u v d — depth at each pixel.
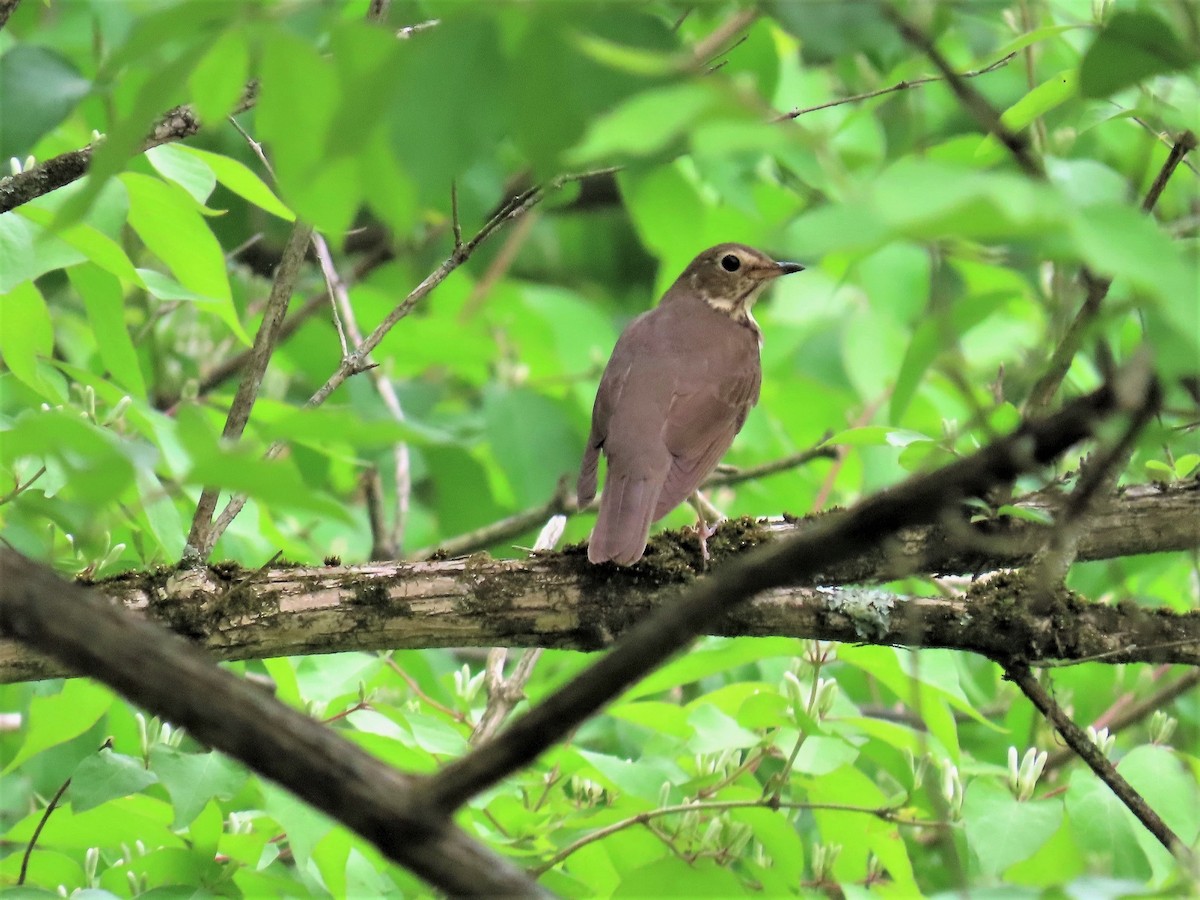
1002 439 4.08
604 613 8.30
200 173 8.91
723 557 8.64
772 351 14.83
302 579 7.96
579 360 14.74
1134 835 8.45
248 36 4.33
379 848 4.50
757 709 9.21
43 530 9.39
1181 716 11.66
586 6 3.70
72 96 7.39
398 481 13.47
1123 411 4.02
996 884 8.42
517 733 4.46
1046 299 9.22
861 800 9.08
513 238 15.72
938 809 7.02
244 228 15.10
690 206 12.09
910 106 12.49
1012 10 10.90
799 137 3.12
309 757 4.43
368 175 4.05
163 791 9.64
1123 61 5.07
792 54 13.02
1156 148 8.89
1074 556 8.41
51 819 8.73
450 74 3.70
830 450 12.92
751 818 8.91
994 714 12.23
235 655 7.88
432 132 3.72
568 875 9.40
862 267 12.95
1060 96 7.66
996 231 2.99
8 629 4.24
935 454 8.22
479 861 4.50
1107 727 11.16
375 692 9.40
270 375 13.65
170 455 8.03
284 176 4.23
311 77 4.14
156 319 12.31
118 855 9.57
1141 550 8.64
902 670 8.97
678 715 9.33
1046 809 8.60
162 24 4.04
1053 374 7.54
